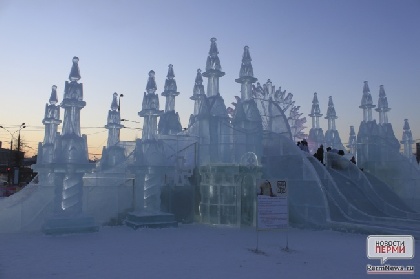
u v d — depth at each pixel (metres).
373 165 28.89
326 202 18.94
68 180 17.56
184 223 21.39
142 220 18.78
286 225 13.14
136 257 11.63
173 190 21.59
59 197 17.38
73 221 16.94
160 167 19.89
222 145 21.77
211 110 23.11
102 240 15.11
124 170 21.77
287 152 21.11
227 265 10.51
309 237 16.30
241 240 15.32
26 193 19.78
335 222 18.22
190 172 22.52
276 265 10.55
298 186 20.30
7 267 10.19
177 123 28.52
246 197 20.61
